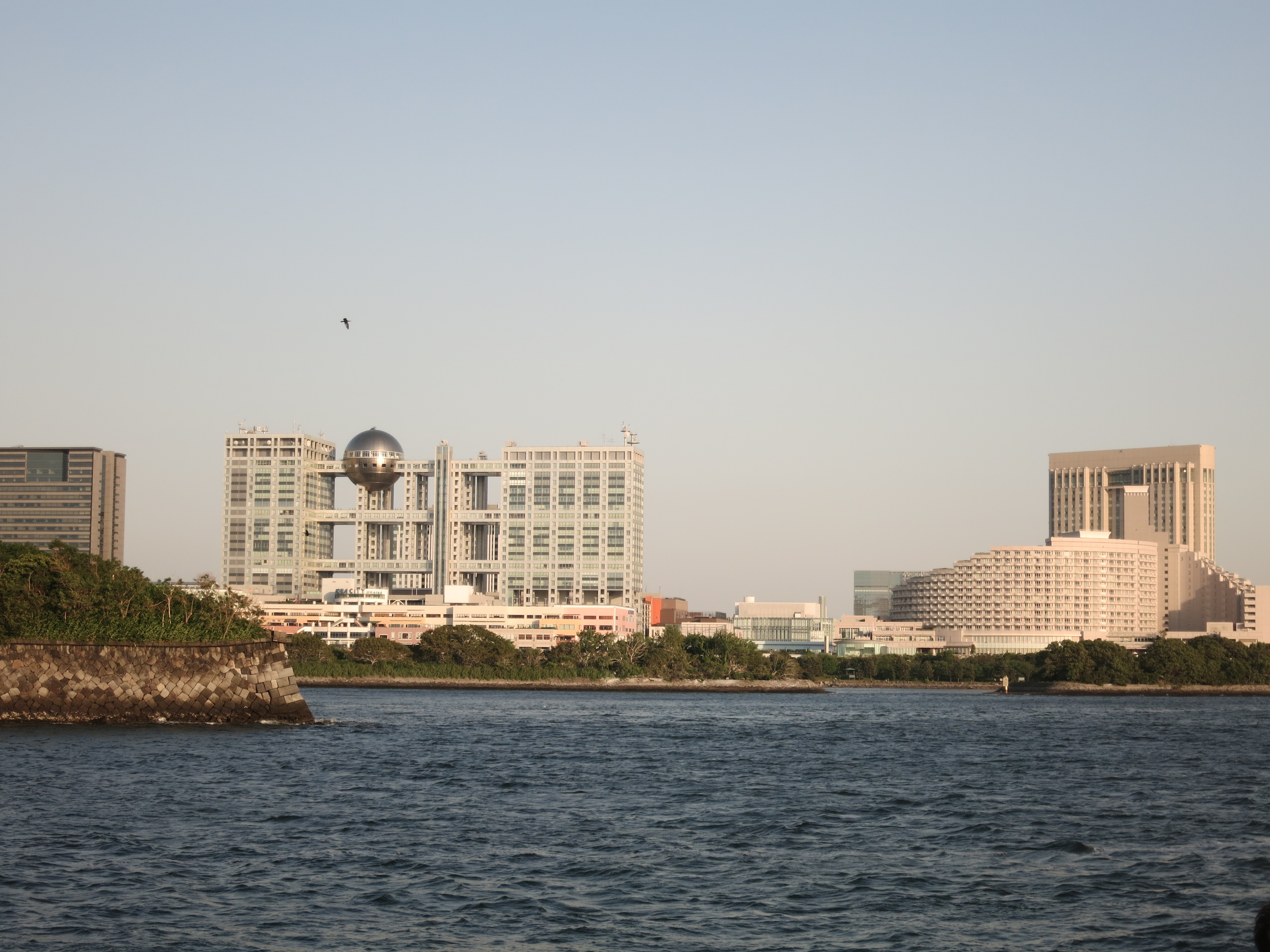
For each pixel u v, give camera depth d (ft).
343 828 310.45
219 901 231.71
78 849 274.98
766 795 392.68
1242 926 223.10
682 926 220.23
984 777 457.27
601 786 411.34
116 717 583.17
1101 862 279.90
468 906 231.50
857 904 237.25
